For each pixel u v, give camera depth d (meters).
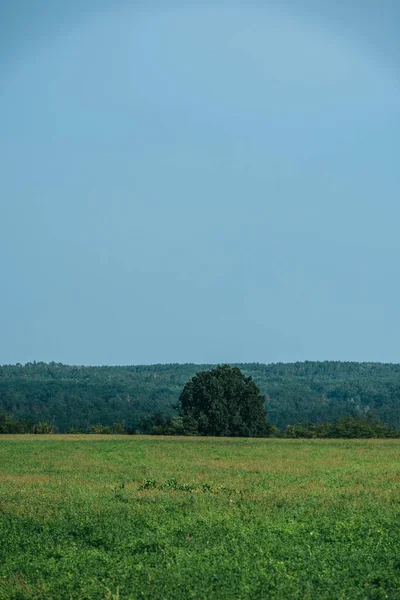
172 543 25.05
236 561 21.81
